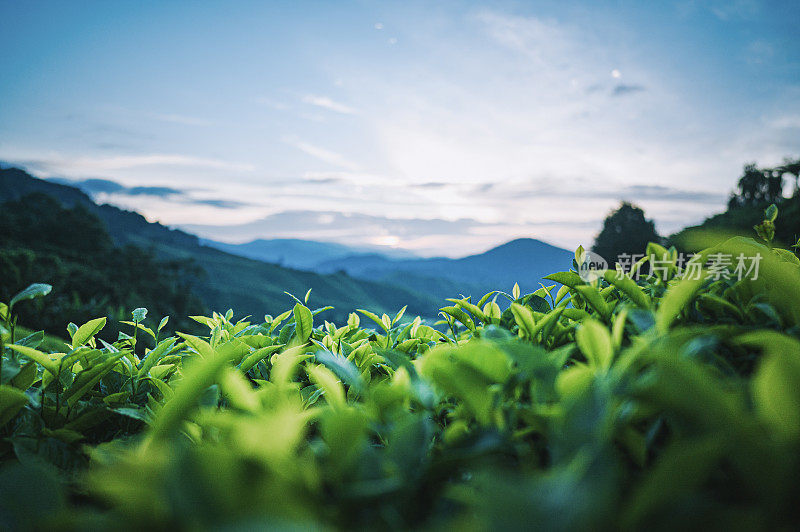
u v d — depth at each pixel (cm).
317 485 79
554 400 90
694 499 67
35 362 142
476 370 109
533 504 59
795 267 159
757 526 62
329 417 83
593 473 63
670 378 72
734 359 131
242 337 192
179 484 65
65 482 121
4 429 136
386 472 85
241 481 68
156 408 151
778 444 69
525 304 199
